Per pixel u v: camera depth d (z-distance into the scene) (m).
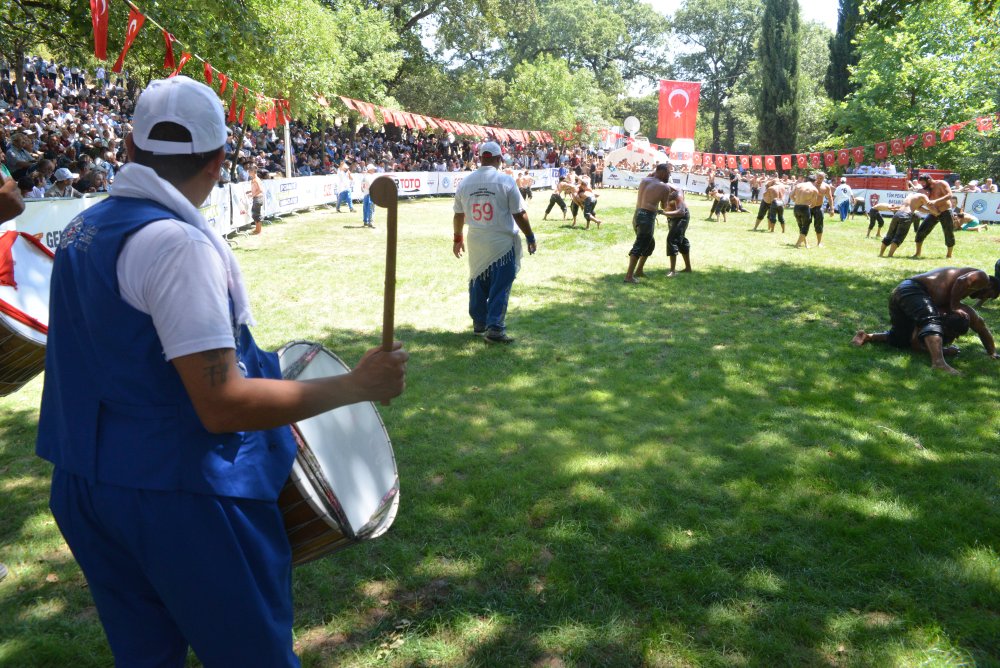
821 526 3.81
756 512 3.96
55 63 24.09
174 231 1.54
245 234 16.92
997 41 29.41
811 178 31.98
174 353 1.50
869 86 34.47
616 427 5.17
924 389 6.13
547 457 4.62
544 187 39.59
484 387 5.98
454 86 43.28
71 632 2.97
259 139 27.44
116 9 10.43
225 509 1.63
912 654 2.88
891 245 15.49
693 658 2.83
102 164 14.68
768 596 3.23
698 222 21.84
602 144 51.28
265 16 15.00
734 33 78.56
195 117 1.69
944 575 3.40
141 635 1.76
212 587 1.61
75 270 1.60
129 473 1.57
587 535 3.70
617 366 6.62
